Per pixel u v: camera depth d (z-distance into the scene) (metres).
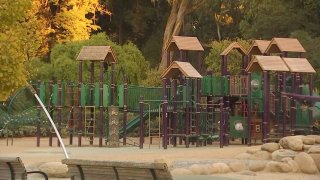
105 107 106.38
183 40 108.12
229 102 107.62
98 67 139.50
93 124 108.12
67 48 143.88
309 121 100.12
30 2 56.84
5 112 126.31
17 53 53.91
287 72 101.31
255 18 144.50
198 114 99.12
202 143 102.06
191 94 102.19
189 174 62.94
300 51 109.12
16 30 56.12
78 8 169.25
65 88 106.12
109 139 101.62
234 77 103.56
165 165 32.00
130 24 186.88
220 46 143.50
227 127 101.38
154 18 185.50
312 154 66.44
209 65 143.38
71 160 36.69
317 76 127.50
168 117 102.88
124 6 184.50
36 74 127.88
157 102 108.81
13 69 53.84
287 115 99.31
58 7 168.62
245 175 62.84
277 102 99.38
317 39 132.00
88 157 73.25
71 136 104.88
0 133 117.19
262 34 141.75
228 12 166.00
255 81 102.19
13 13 55.22
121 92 104.50
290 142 68.81
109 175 35.44
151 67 179.50
